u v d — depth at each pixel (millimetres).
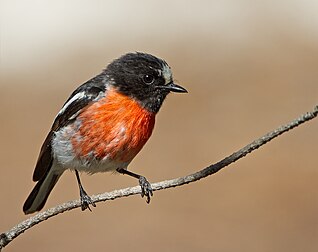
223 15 23391
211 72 20812
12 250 13766
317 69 20578
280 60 21188
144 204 15125
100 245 13758
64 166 10234
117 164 10117
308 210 14711
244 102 19109
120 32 23250
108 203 15141
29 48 22609
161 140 17547
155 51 22156
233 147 17000
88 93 9953
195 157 16672
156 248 13602
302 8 23312
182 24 23250
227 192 15391
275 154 16719
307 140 17234
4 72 21578
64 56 22266
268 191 15352
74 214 14875
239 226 14211
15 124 18609
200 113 18797
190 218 14516
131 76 9930
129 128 9898
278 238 13883
